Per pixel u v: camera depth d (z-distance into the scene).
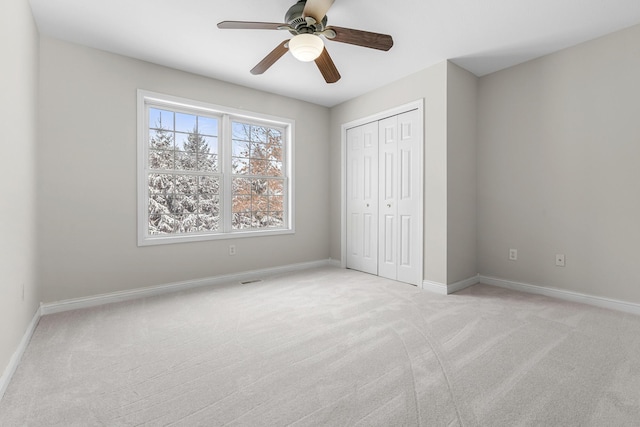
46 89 2.60
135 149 3.05
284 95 4.14
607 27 2.55
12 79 1.73
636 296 2.55
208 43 2.78
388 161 3.83
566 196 2.93
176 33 2.62
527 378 1.63
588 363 1.78
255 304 2.86
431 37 2.70
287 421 1.32
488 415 1.35
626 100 2.58
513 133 3.28
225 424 1.31
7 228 1.64
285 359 1.86
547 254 3.07
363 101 4.09
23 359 1.84
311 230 4.50
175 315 2.58
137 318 2.52
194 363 1.81
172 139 3.39
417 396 1.49
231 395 1.51
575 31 2.62
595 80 2.73
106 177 2.89
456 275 3.30
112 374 1.69
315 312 2.65
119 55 2.96
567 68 2.89
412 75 3.46
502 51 2.96
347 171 4.45
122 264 2.99
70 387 1.57
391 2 2.21
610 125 2.66
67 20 2.41
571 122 2.88
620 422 1.30
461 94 3.33
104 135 2.88
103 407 1.41
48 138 2.60
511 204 3.31
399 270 3.71
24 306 2.02
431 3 2.23
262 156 4.09
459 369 1.72
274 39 2.71
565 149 2.92
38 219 2.52
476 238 3.59
